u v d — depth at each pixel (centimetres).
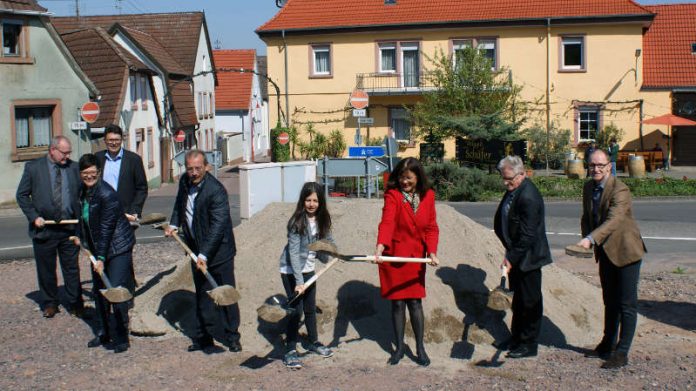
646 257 1337
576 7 3525
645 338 770
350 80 3734
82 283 1102
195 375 673
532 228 677
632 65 3494
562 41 3531
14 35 2586
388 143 2070
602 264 695
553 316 785
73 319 894
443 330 740
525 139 2889
